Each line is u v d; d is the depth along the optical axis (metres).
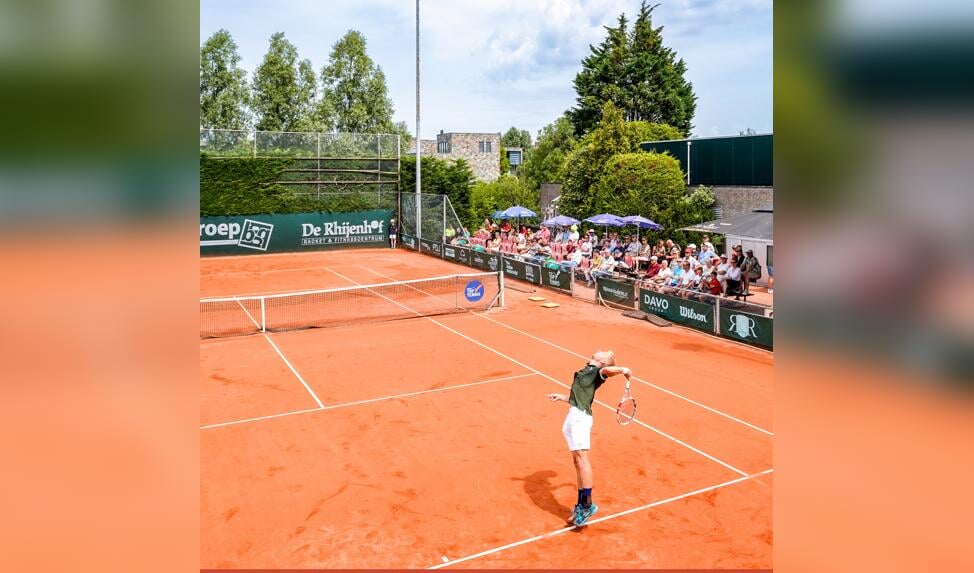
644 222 28.91
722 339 18.59
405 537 8.52
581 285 26.62
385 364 16.17
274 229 38.31
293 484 9.94
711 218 32.34
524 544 8.35
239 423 12.34
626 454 10.98
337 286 27.52
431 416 12.73
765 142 29.70
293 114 52.53
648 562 7.95
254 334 19.22
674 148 35.06
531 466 10.57
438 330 19.75
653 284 21.59
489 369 15.78
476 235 35.91
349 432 11.93
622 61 62.47
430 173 42.72
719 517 8.99
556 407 13.23
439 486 9.88
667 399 13.62
